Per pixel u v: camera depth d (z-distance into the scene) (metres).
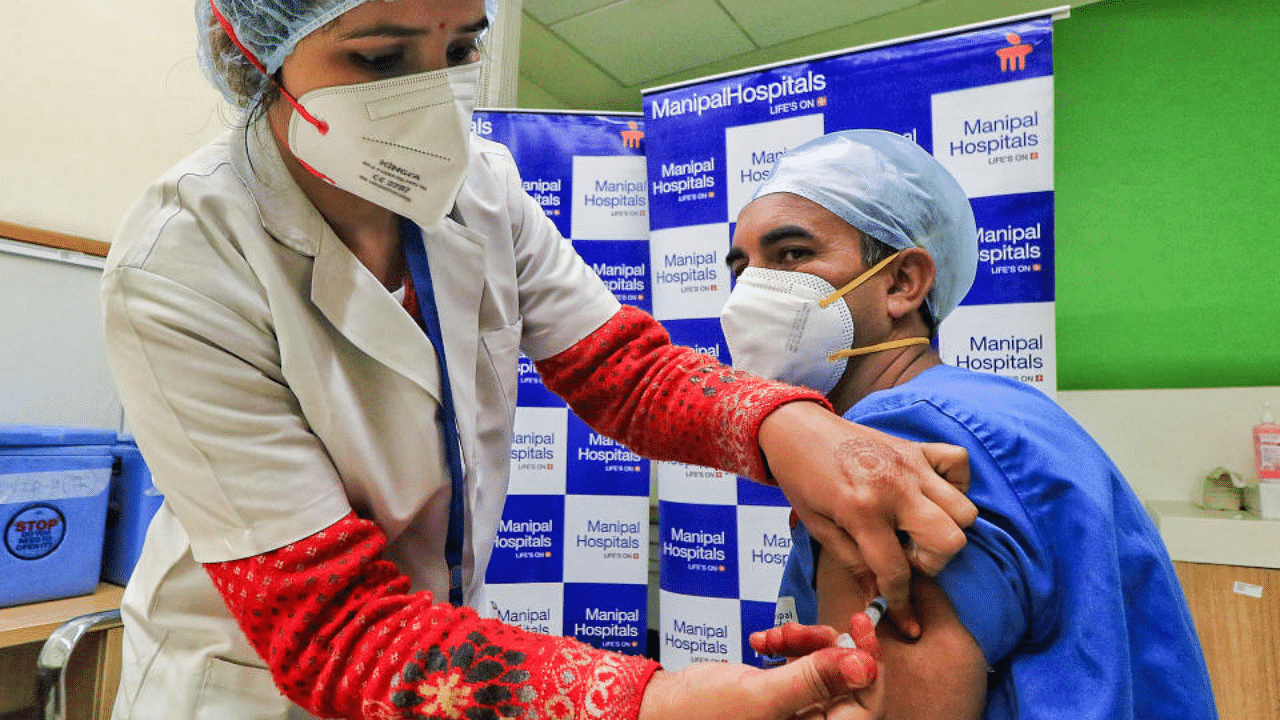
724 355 1.99
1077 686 0.57
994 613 0.60
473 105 0.79
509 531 2.17
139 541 1.75
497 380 1.00
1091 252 2.95
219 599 0.85
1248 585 2.07
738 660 1.96
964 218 0.97
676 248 2.05
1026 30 1.67
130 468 1.79
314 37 0.68
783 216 0.92
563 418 2.20
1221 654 2.08
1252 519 2.14
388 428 0.84
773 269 0.92
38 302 1.92
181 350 0.69
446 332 0.89
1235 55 2.75
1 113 1.88
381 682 0.59
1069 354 2.98
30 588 1.56
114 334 0.69
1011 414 0.70
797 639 0.61
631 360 0.97
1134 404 2.75
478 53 0.79
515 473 2.19
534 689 0.56
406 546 0.94
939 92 1.74
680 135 2.04
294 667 0.65
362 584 0.67
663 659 2.06
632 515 2.19
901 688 0.61
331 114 0.71
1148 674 0.65
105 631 1.52
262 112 0.78
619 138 2.25
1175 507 2.50
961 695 0.59
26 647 1.74
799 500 0.68
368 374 0.84
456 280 0.91
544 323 1.03
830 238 0.90
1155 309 2.84
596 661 0.58
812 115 1.88
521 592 2.17
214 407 0.69
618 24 3.29
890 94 1.79
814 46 3.49
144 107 2.14
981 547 0.61
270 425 0.72
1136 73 2.89
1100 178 2.94
